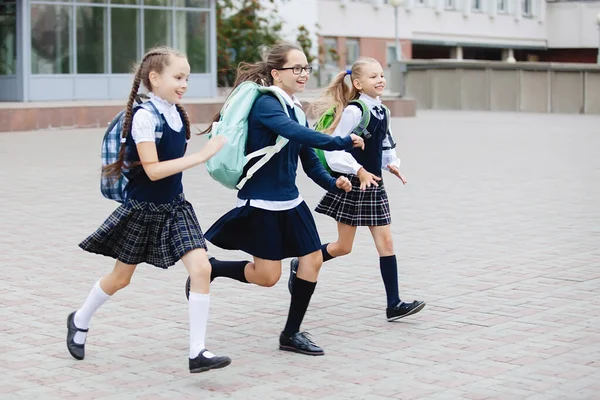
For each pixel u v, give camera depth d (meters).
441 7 53.62
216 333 6.84
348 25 48.34
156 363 6.10
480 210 12.75
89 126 25.25
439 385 5.59
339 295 8.06
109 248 5.98
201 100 28.61
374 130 7.02
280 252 6.24
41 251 9.80
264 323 7.13
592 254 9.75
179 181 5.91
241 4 35.59
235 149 6.06
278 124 5.95
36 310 7.46
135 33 29.19
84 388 5.59
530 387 5.53
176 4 30.08
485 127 28.42
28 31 26.62
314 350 6.26
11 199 13.25
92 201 13.13
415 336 6.72
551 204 13.32
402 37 51.62
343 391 5.50
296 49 6.27
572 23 60.44
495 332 6.78
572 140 23.84
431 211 12.67
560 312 7.34
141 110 5.73
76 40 27.78
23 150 19.62
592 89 35.69
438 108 39.41
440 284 8.40
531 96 37.09
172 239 5.82
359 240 10.65
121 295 7.98
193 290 5.73
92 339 6.66
